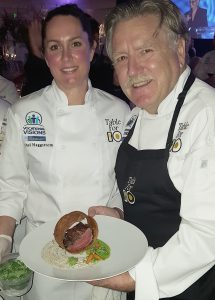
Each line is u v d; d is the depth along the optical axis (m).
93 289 1.71
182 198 1.17
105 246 1.33
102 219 1.48
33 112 1.72
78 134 1.73
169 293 1.17
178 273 1.14
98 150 1.75
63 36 1.60
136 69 1.31
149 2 1.30
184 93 1.35
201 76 4.23
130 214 1.53
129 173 1.50
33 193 1.78
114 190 1.83
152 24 1.28
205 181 1.12
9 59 4.54
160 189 1.37
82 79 1.70
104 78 3.47
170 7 1.31
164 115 1.41
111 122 1.79
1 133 1.86
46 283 1.76
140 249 1.24
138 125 1.59
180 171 1.28
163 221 1.39
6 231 1.65
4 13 7.62
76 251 1.30
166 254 1.16
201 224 1.11
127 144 1.61
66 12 1.62
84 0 8.56
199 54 6.05
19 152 1.75
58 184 1.71
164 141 1.39
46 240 1.38
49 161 1.70
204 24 7.17
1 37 4.59
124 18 1.31
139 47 1.29
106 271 1.19
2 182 1.76
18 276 1.50
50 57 1.65
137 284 1.17
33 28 3.14
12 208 1.72
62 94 1.72
